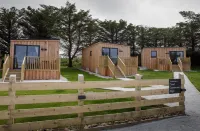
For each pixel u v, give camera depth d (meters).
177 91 7.10
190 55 33.97
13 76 4.84
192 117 6.72
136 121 6.21
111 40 40.47
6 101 4.77
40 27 32.16
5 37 30.73
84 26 32.25
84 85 5.61
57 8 32.44
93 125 5.71
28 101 4.97
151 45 41.50
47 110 5.16
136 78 6.41
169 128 5.69
